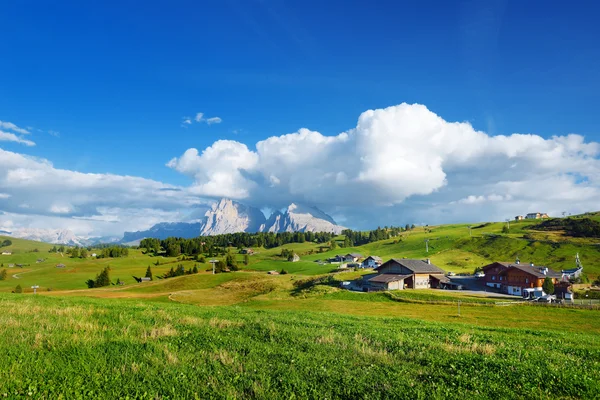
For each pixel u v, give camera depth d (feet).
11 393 31.99
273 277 435.53
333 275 403.13
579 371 44.06
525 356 52.16
